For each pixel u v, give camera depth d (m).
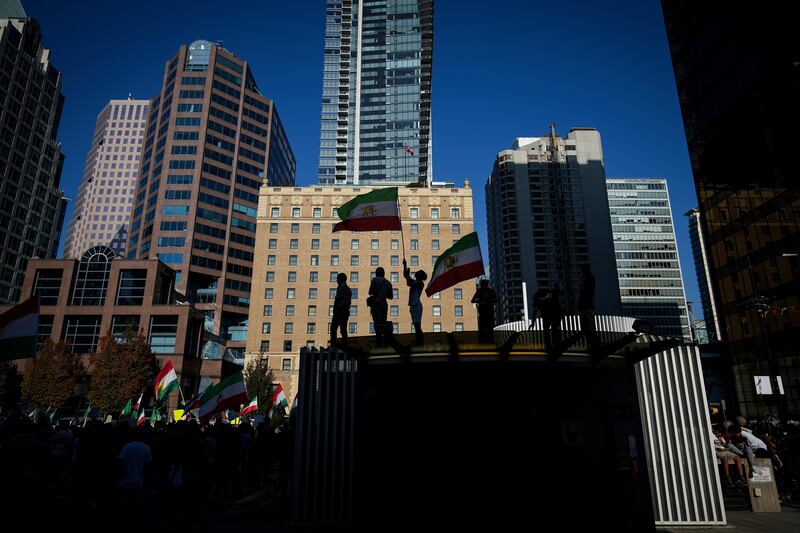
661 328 167.12
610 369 8.97
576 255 141.00
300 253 75.25
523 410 8.28
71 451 11.50
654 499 10.17
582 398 8.55
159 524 10.02
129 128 193.88
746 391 42.38
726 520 9.98
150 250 100.50
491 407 8.34
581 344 8.30
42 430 9.12
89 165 198.12
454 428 8.34
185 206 102.94
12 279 98.25
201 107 109.31
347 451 10.70
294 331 71.62
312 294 73.25
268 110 121.06
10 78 101.06
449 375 8.56
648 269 173.00
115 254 72.94
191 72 111.56
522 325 10.41
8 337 11.91
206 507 12.23
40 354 57.22
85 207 190.25
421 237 76.00
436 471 8.22
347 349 9.16
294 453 10.64
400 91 126.31
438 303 72.00
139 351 59.06
